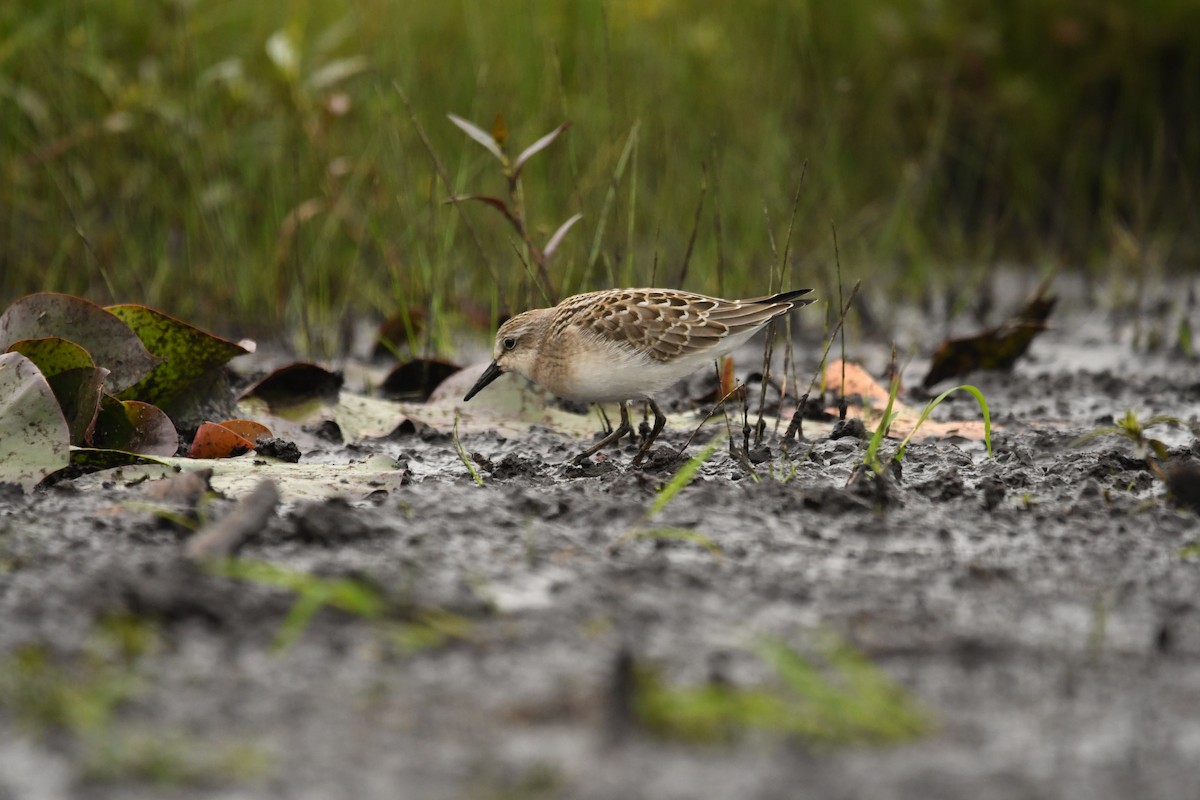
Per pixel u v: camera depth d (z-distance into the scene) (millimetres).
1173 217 20250
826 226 18406
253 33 17766
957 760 5215
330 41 16219
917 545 7758
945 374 13570
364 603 6285
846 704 5453
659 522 8023
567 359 10102
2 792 4949
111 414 9453
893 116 20219
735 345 9984
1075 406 12469
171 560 7012
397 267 16078
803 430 10906
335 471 9227
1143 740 5371
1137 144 20531
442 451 10531
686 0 18938
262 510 7523
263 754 5207
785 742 5332
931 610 6688
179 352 10133
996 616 6629
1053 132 20641
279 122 16484
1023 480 9180
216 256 16156
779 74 18812
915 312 18188
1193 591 7000
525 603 6734
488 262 12758
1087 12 20500
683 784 5020
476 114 15516
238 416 10641
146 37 16969
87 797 4922
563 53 17750
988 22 20719
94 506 8297
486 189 16797
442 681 5828
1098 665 6055
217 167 16188
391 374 12633
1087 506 8453
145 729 5395
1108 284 19219
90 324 9773
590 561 7367
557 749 5270
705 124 18094
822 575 7203
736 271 16422
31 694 5617
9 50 15602
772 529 7980
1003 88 20188
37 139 16250
